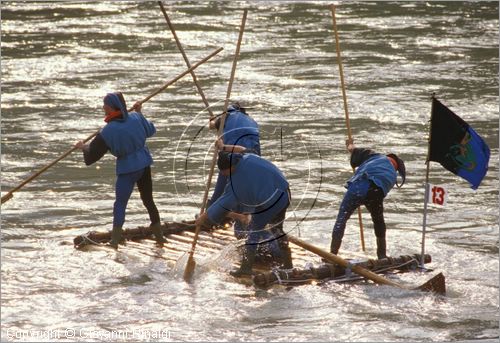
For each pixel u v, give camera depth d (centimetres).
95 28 10219
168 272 3444
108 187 4725
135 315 3012
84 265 3531
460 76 7538
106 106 3712
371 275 3291
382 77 7538
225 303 3122
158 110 6550
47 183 4778
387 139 5631
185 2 11931
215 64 8206
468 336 2823
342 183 4716
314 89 7144
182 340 2802
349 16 10644
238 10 11262
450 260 3566
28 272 3453
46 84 7512
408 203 4394
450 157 3384
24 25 10475
